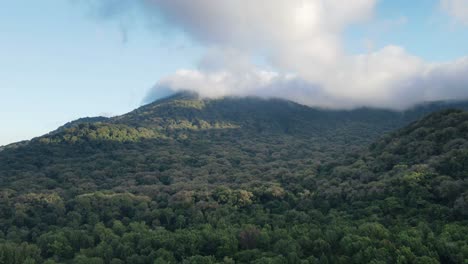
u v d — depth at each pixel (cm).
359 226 11538
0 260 11369
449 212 11394
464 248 9388
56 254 12356
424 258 9312
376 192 13588
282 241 11312
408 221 11669
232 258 11225
